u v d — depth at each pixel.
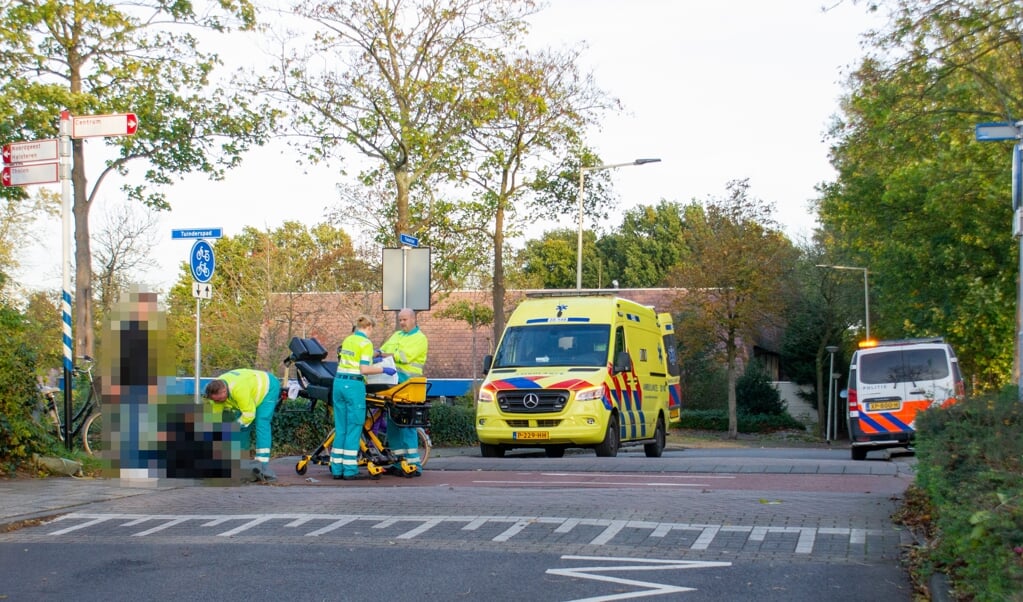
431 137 22.88
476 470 14.56
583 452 22.48
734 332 46.59
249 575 6.98
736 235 45.66
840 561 7.29
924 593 6.30
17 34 19.77
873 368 20.77
